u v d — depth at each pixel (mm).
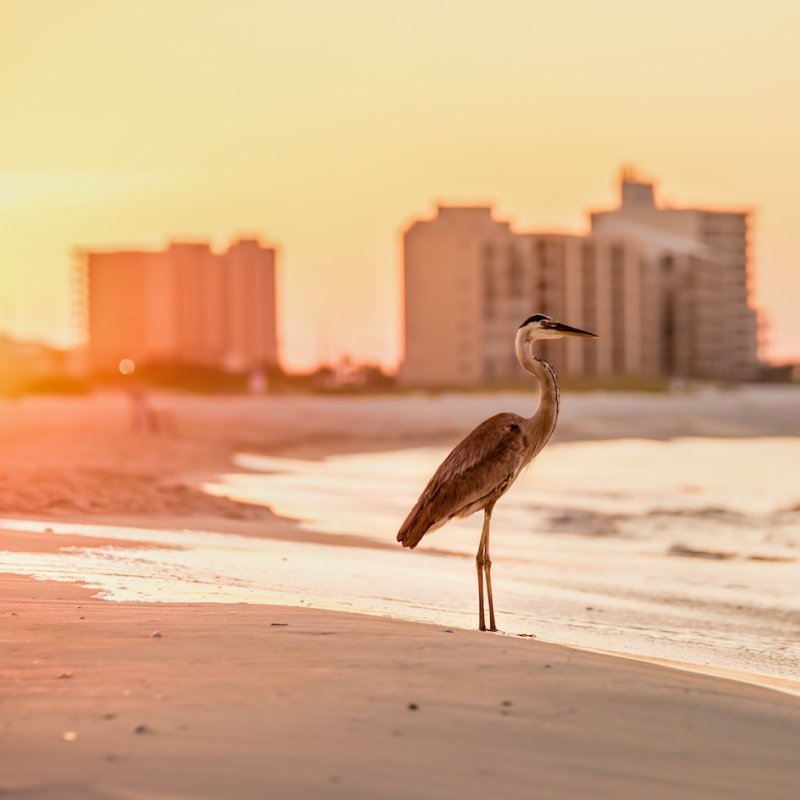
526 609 13617
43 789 5273
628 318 180000
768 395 154250
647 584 16625
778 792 5863
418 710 6621
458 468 10859
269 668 7441
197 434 55312
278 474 35188
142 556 14227
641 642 12016
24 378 122438
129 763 5617
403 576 15008
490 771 5789
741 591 16141
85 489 23188
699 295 192500
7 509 19688
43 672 7277
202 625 8789
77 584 11078
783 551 20812
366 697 6828
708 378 189875
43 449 36969
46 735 6012
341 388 143750
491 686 7188
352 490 30453
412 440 61000
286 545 17312
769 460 45656
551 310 173500
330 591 12852
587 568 17953
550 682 7344
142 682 7055
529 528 23719
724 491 32844
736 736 6629
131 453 38562
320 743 6008
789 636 13094
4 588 10570
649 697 7207
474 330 169125
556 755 6082
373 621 9188
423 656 7871
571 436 64750
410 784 5559
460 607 13023
